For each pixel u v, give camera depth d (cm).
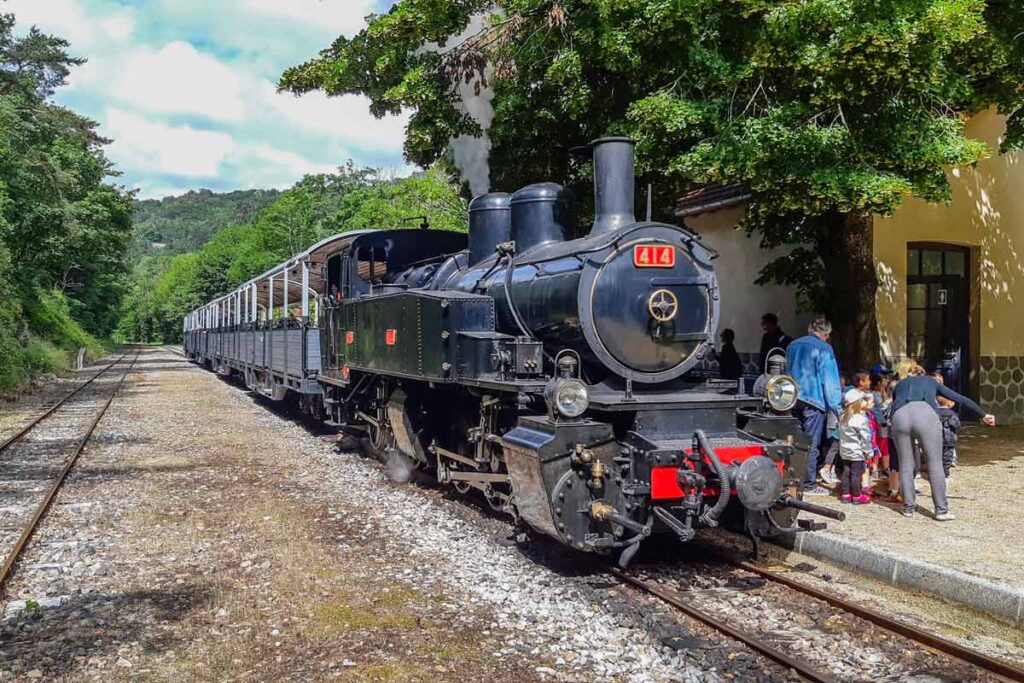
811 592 580
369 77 1159
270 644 495
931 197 862
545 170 1180
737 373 1205
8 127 3011
